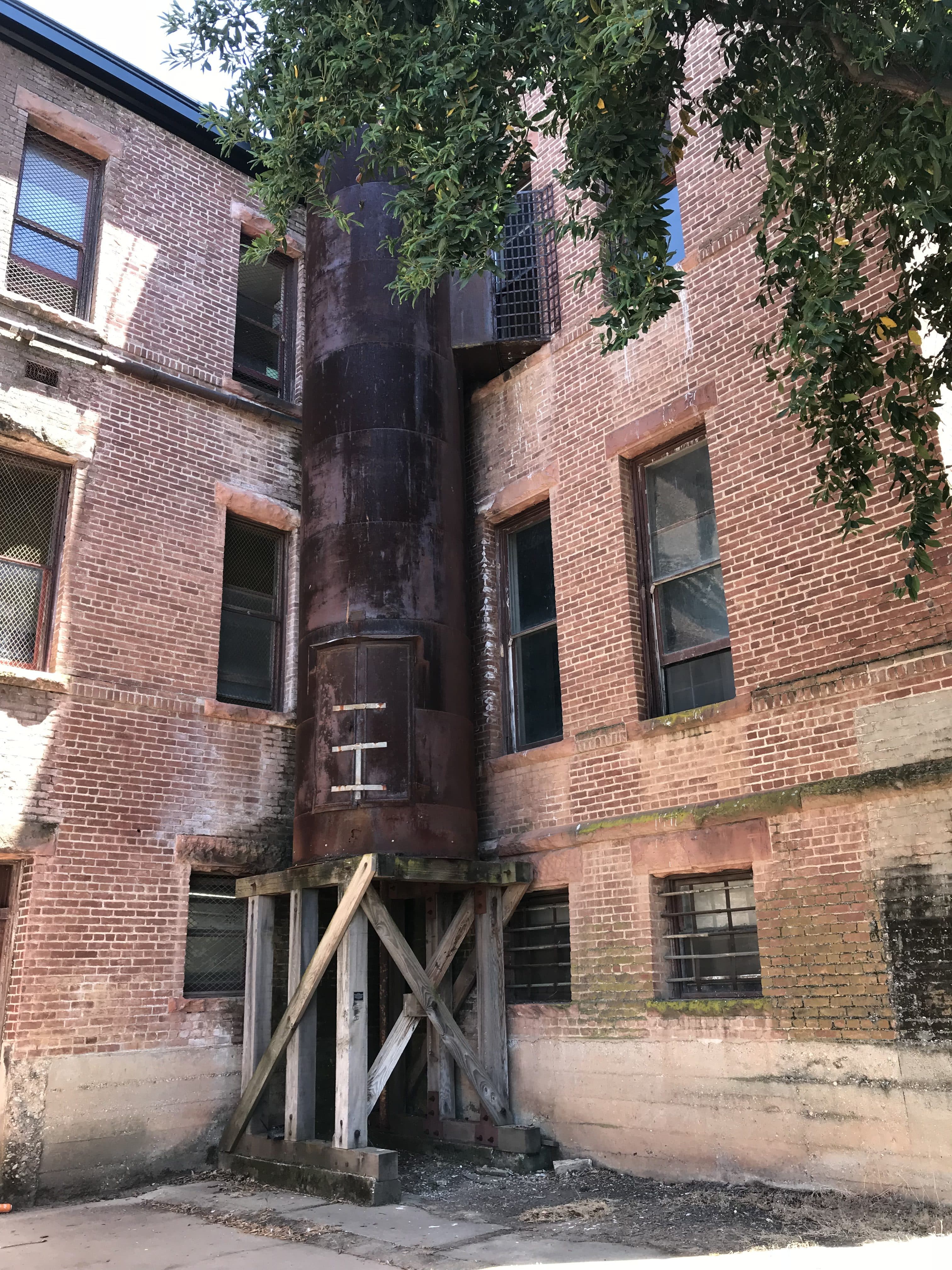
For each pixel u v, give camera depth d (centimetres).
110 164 1171
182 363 1174
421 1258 649
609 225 637
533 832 1032
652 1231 689
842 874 771
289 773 1152
